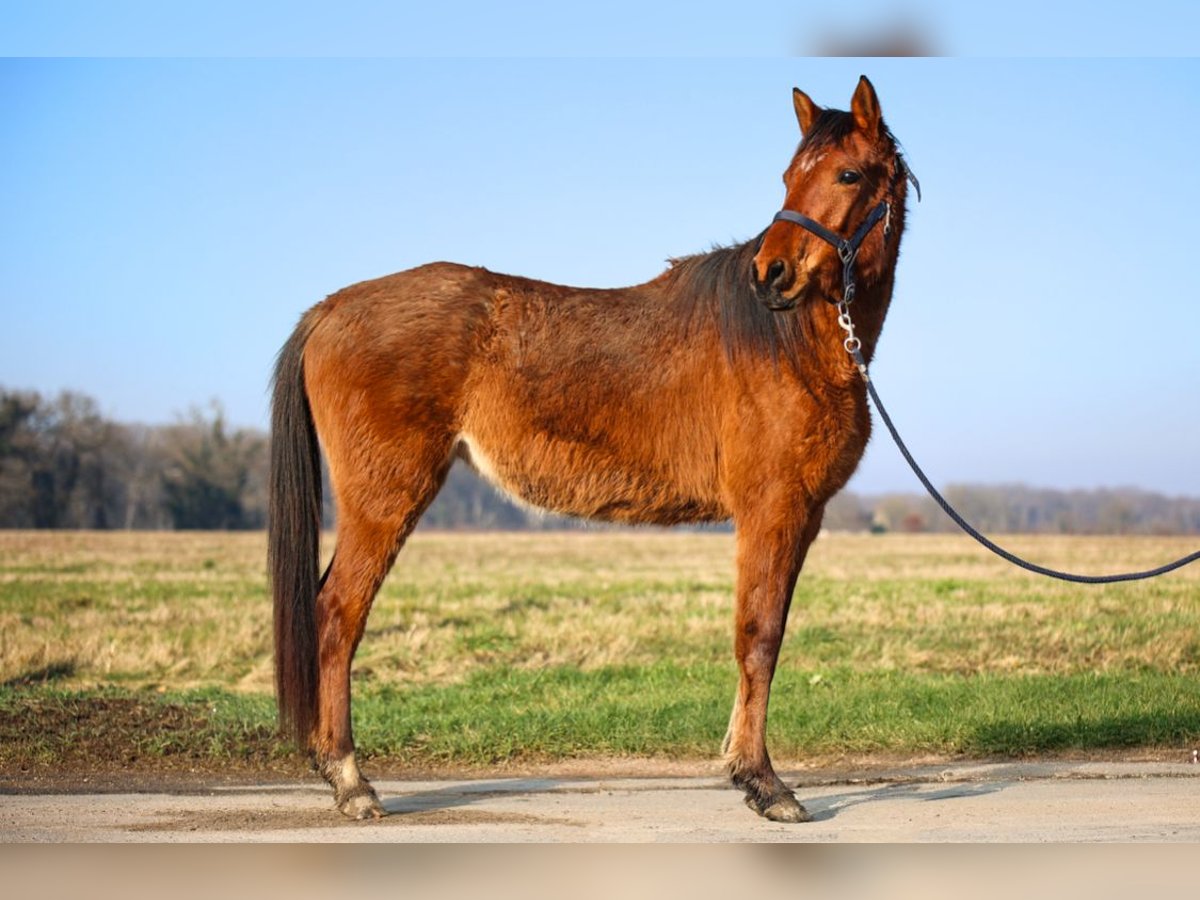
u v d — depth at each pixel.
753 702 5.70
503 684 9.77
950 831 5.41
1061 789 6.40
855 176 5.66
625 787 6.62
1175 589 16.17
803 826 5.52
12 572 22.52
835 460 5.79
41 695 8.55
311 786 6.59
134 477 70.81
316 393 5.97
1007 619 13.12
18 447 66.31
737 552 5.85
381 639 12.15
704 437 5.96
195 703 8.45
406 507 5.84
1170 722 7.68
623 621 13.30
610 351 5.93
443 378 5.83
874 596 15.95
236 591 18.17
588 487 6.02
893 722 7.82
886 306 6.04
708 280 5.99
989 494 85.81
